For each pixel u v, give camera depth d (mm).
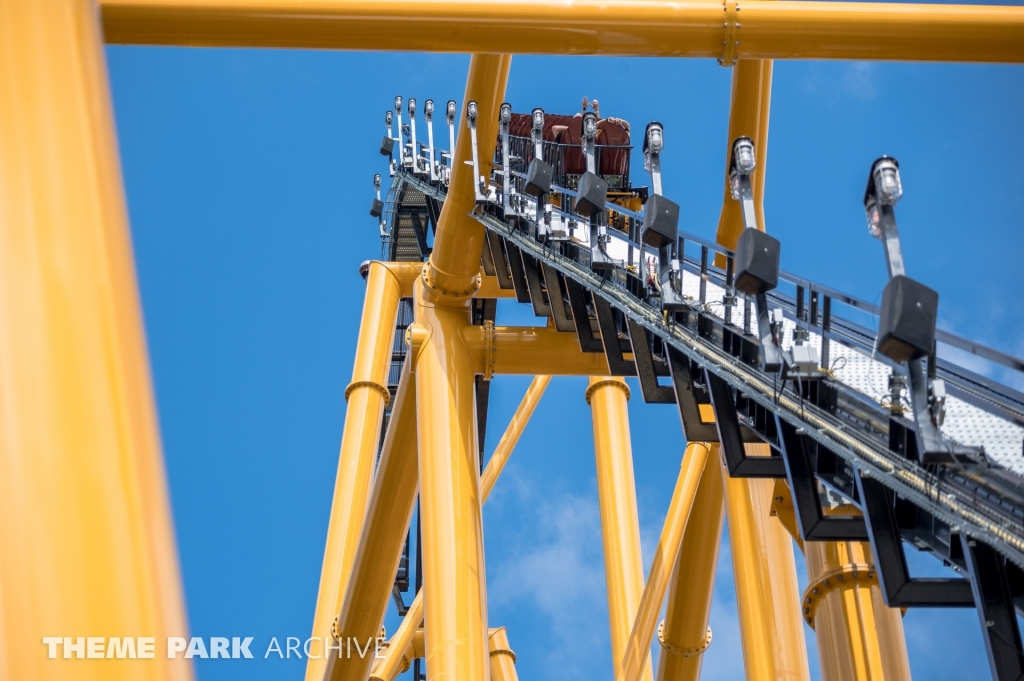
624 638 15984
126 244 4020
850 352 8273
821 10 9320
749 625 13125
